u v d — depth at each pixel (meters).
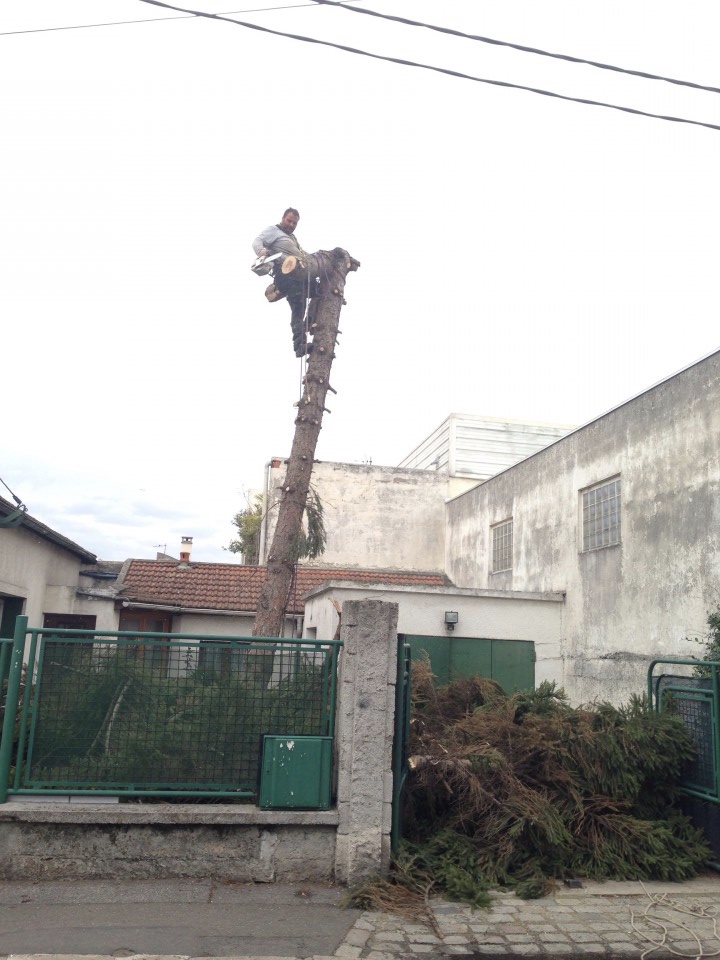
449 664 13.08
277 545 9.33
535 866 6.15
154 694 6.22
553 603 13.77
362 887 5.62
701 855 6.45
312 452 9.59
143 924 5.03
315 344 9.73
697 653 10.23
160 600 16.22
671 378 11.30
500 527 18.00
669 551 11.04
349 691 6.09
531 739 6.89
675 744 6.92
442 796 6.72
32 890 5.47
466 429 24.23
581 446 13.91
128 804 5.97
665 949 4.90
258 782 6.04
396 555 23.02
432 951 4.79
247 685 6.31
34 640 6.16
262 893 5.64
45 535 13.36
